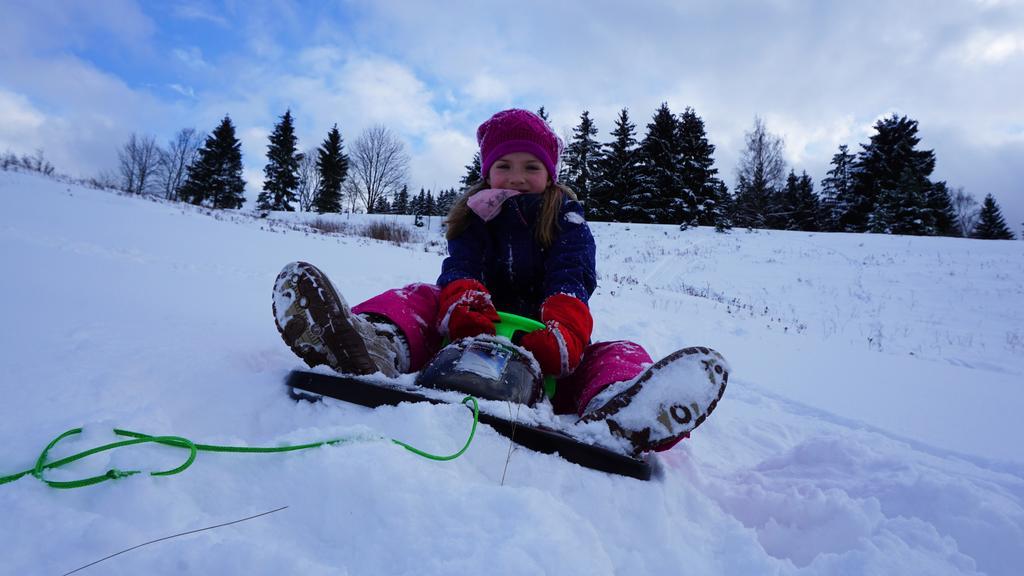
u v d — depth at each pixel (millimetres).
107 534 780
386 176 53250
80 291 2982
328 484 1009
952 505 1306
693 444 2238
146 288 3533
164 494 910
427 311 1985
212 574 749
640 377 1436
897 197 32562
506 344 1660
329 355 1487
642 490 1263
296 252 8820
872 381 4348
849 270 15688
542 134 2373
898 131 38062
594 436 1375
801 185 43531
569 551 874
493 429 1320
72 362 1610
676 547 1092
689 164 33281
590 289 2141
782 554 1293
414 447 1197
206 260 6207
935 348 8039
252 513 942
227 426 1391
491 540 887
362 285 6152
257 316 3074
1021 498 1801
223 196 42781
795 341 6062
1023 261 15555
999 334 9242
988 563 1179
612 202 34812
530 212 2242
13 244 4852
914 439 2752
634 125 35906
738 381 3828
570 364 1774
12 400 1286
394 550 882
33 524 791
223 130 42812
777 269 16312
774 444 2434
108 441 1073
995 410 3662
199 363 1740
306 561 794
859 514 1264
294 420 1411
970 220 58094
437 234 25141
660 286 13773
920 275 14578
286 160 45438
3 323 1993
